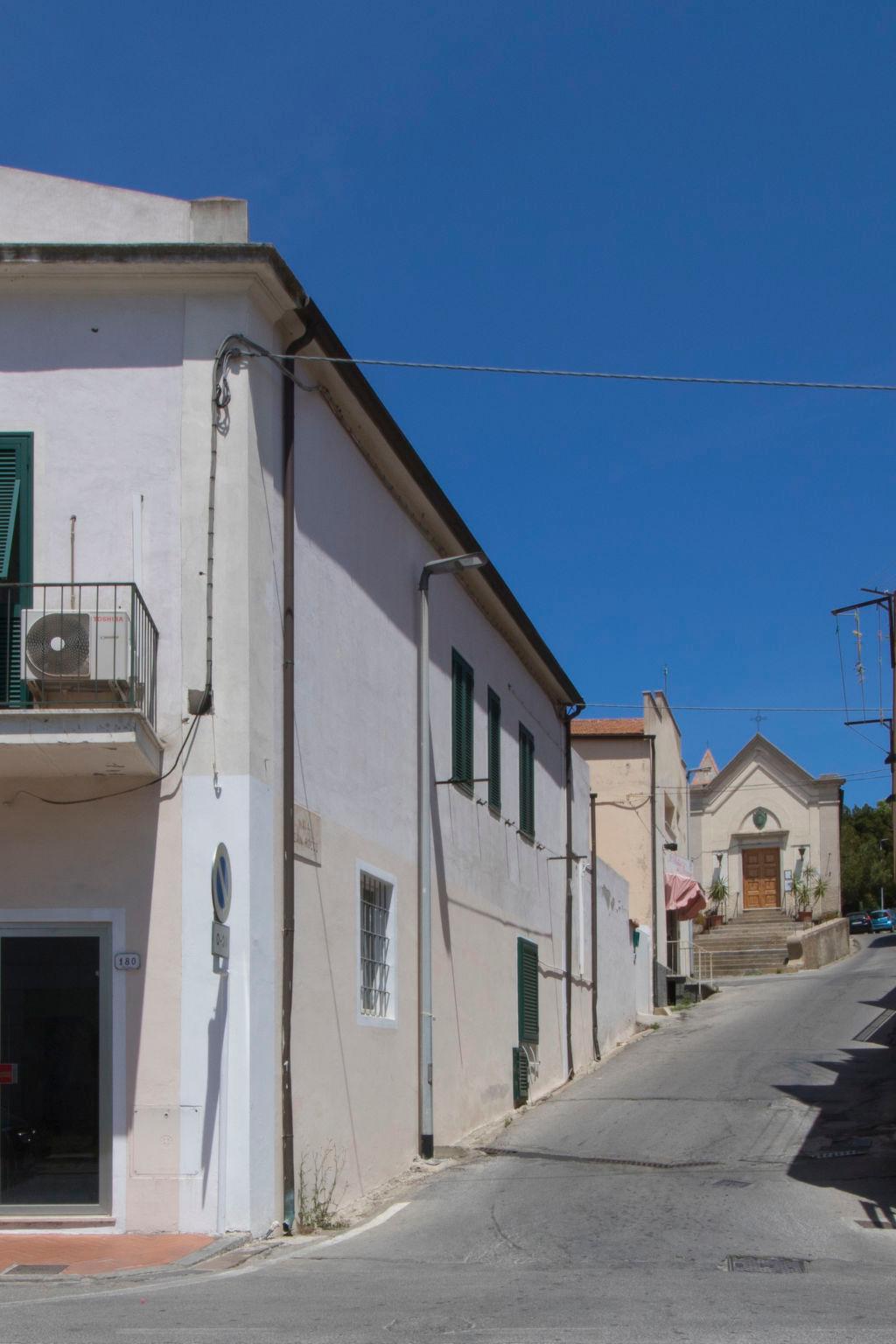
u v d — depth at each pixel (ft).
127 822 35.45
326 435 43.34
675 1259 32.32
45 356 37.58
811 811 194.59
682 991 116.67
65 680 33.91
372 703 46.80
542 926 73.10
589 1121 58.13
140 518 36.63
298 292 38.70
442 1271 30.55
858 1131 51.78
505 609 65.16
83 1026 34.88
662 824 124.57
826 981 121.29
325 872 40.91
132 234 38.75
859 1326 24.38
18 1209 34.06
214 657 35.94
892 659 68.74
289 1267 31.07
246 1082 34.19
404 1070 47.88
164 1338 22.82
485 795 62.64
